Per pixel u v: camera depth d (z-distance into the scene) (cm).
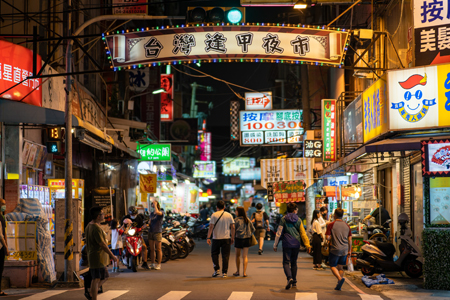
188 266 1491
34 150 1507
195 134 3186
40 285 1098
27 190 1340
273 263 1563
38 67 1340
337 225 1024
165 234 1670
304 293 966
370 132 1485
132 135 2552
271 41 1238
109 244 1523
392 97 1249
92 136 1571
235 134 3078
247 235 1230
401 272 1290
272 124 2906
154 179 2117
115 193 1855
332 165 1827
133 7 2097
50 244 1170
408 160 1474
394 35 1513
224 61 1248
